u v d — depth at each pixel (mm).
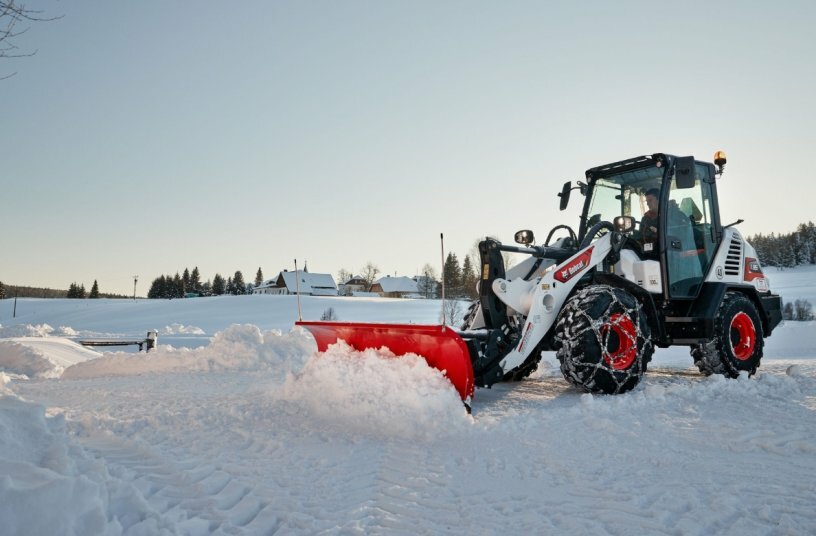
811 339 14102
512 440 3520
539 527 2199
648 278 5711
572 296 5324
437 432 3709
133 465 3045
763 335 6742
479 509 2402
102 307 61719
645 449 3244
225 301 58562
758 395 4930
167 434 3801
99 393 5746
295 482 2789
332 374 4422
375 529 2191
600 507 2389
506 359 4863
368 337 4926
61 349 9953
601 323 4887
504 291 5031
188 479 2816
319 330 5328
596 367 4859
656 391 4871
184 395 5531
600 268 5719
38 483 1912
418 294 89250
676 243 5996
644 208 6270
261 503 2500
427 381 4062
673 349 12625
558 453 3213
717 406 4457
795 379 5527
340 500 2535
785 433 3488
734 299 6270
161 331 23766
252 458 3227
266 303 56500
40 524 1751
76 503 1845
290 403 4562
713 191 6500
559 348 5133
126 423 4070
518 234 5820
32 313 64562
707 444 3342
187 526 2141
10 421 2516
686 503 2395
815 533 2064
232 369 8312
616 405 4445
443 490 2646
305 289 85938
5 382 5277
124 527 1975
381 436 3707
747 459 3035
